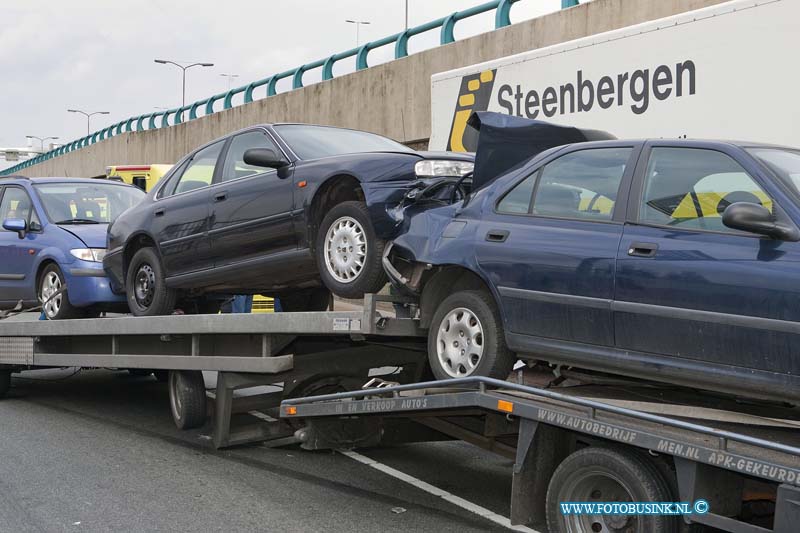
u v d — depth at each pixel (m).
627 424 5.10
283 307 10.52
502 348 6.20
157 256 9.72
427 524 6.33
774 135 8.78
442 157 7.36
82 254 10.89
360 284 7.19
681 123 9.78
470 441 6.86
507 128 6.64
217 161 9.19
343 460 8.38
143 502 6.83
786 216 4.96
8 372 11.84
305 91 22.70
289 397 8.42
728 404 5.64
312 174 7.81
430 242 6.71
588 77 11.02
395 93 18.72
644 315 5.36
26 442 9.04
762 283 4.85
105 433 9.54
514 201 6.41
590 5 13.61
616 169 5.90
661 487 4.92
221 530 6.14
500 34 15.62
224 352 8.45
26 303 11.89
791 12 8.59
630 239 5.55
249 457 8.45
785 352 4.75
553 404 5.55
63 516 6.47
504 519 6.48
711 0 11.56
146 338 9.45
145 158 35.12
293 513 6.57
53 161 49.03
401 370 8.73
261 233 8.27
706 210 5.35
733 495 4.88
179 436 9.38
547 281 5.88
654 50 10.09
